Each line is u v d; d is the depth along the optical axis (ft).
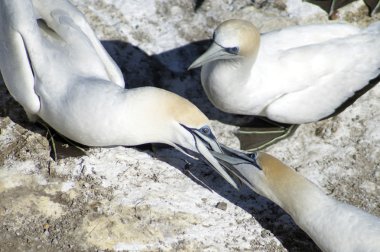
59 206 49.11
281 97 52.90
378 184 52.01
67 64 50.21
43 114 50.52
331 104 53.88
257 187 48.65
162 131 48.52
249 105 52.90
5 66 50.08
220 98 52.95
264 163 48.19
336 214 46.65
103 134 48.80
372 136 54.34
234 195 50.85
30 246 47.42
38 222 48.34
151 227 48.52
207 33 59.31
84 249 47.47
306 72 52.90
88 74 50.55
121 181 50.55
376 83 54.80
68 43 51.44
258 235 49.03
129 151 52.24
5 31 49.11
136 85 56.54
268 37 54.08
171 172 51.57
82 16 53.01
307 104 53.21
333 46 53.72
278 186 47.73
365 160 53.16
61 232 48.01
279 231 49.39
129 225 48.47
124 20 59.21
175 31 59.16
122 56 57.72
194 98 56.49
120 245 47.73
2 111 53.72
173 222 48.88
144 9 59.72
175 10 59.88
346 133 54.54
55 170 50.72
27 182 49.98
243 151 50.62
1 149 51.47
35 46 49.11
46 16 52.08
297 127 54.90
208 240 48.34
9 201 49.03
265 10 60.34
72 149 51.70
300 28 54.65
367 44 54.44
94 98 48.24
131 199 49.67
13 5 48.65
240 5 60.49
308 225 47.37
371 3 60.75
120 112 47.98
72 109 48.70
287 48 53.62
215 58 50.67
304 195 47.37
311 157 53.36
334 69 53.47
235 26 50.52
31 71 49.70
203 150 48.52
